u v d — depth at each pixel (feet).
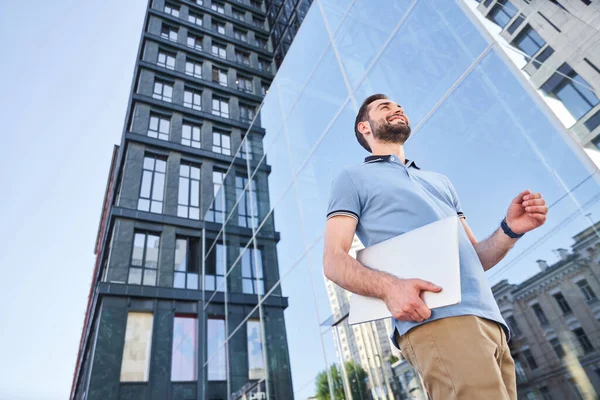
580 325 7.36
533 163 8.67
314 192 19.52
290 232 21.38
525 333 8.43
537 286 8.27
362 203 3.59
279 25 77.82
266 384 21.02
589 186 7.45
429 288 2.42
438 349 2.44
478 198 10.02
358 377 14.06
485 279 3.00
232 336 27.09
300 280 19.39
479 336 2.40
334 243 3.22
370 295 2.75
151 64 59.47
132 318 37.40
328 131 18.93
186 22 70.54
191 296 40.01
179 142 53.06
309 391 16.99
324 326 16.67
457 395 2.24
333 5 19.88
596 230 7.25
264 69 73.77
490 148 9.85
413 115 12.91
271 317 21.84
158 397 33.88
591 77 7.63
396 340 3.01
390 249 2.93
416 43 13.29
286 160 23.53
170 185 48.34
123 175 46.19
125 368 34.40
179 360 36.50
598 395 6.96
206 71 65.41
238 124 59.93
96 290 39.81
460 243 3.12
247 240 27.89
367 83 15.94
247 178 30.04
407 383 11.66
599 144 7.42
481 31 10.55
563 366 7.56
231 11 81.82
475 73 10.62
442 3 12.23
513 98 9.36
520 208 3.65
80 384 44.29
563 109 8.13
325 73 19.93
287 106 24.43
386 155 4.07
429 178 4.33
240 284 27.43
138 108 53.11
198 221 46.52
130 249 41.34
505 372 2.64
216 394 31.96
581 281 7.43
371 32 16.15
